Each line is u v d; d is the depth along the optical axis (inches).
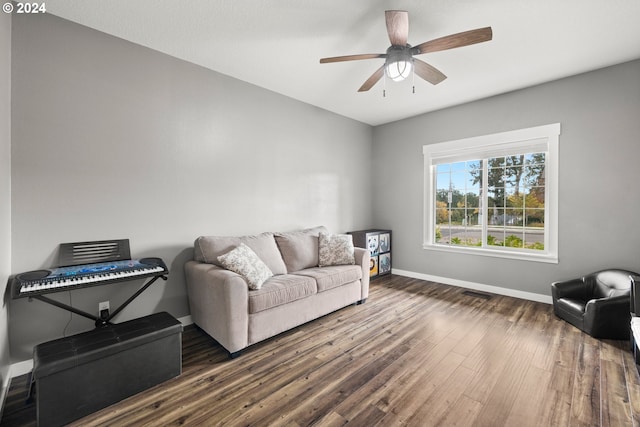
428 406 67.1
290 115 150.3
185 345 96.8
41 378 59.1
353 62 114.1
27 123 81.0
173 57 109.1
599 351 90.7
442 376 78.7
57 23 85.6
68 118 87.4
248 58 111.0
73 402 62.9
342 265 133.7
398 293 152.2
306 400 69.4
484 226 157.2
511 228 148.6
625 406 66.2
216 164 121.9
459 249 164.2
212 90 120.1
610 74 117.3
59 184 86.1
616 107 116.3
